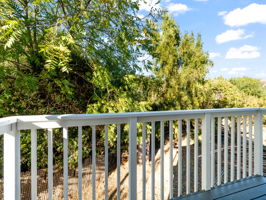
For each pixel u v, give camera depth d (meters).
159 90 7.24
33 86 3.58
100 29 4.10
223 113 2.50
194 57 8.14
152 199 2.02
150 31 4.34
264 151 5.95
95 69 4.35
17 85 3.52
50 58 3.13
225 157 2.55
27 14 3.60
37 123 1.51
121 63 4.81
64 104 4.84
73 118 1.56
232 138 2.59
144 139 1.96
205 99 8.49
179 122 2.18
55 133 4.72
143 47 4.41
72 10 3.80
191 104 7.95
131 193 1.88
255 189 2.40
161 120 2.06
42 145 4.59
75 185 5.26
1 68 3.29
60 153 5.05
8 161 1.40
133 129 1.88
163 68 7.59
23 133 4.19
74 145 5.04
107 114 1.71
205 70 8.25
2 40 2.88
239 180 2.66
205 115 2.33
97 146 5.85
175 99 7.50
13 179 1.40
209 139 2.36
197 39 8.32
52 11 3.91
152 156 2.01
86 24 3.91
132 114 1.83
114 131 5.02
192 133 8.04
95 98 4.64
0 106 3.70
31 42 3.62
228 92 9.52
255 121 2.88
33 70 4.00
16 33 2.71
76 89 4.91
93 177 1.73
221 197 2.20
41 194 4.79
